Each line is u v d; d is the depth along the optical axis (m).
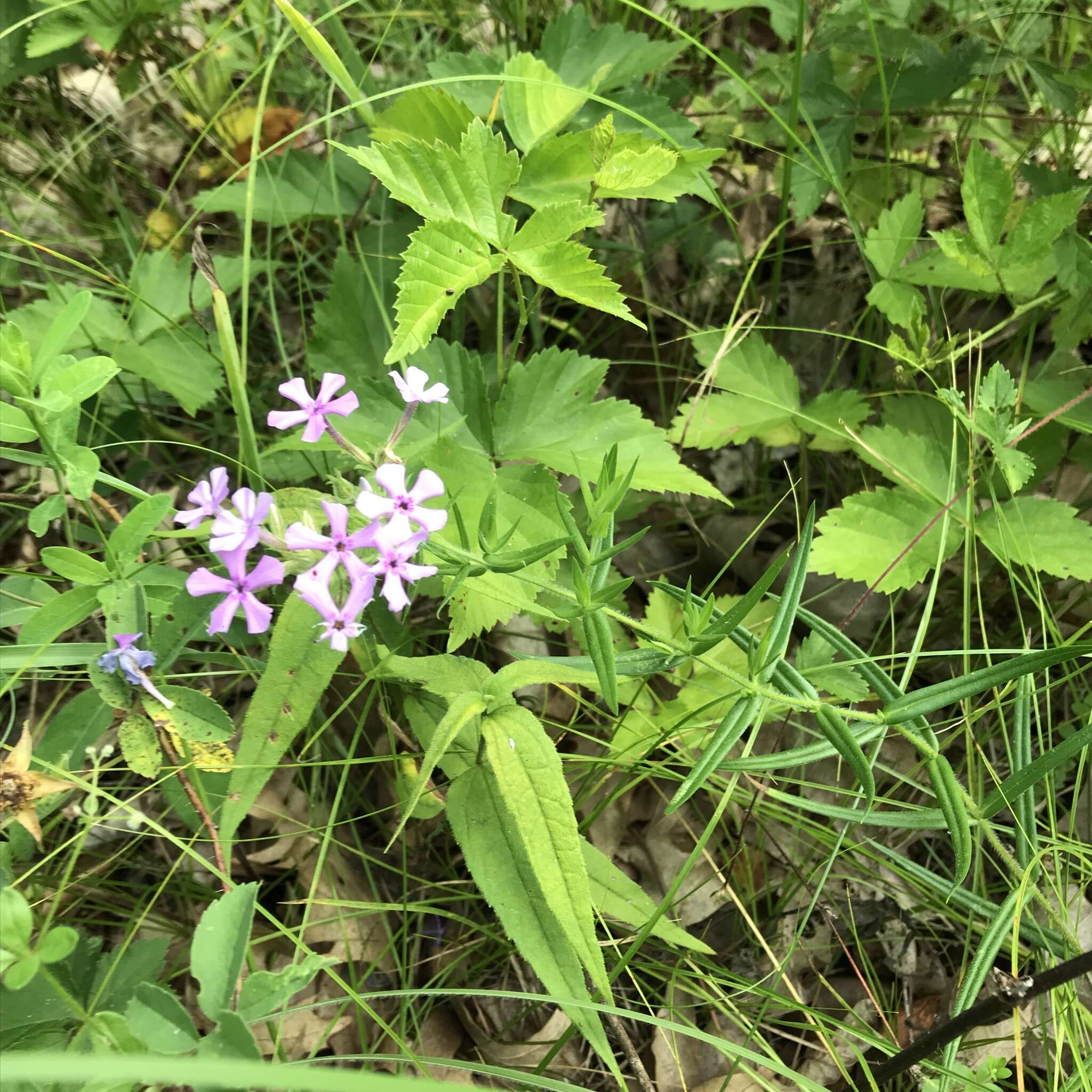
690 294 0.45
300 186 0.41
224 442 0.40
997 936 0.26
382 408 0.35
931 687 0.26
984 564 0.38
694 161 0.34
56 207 0.42
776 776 0.35
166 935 0.32
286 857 0.34
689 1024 0.30
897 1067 0.27
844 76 0.43
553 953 0.26
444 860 0.35
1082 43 0.44
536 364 0.35
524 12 0.44
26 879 0.30
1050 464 0.37
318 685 0.28
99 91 0.49
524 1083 0.28
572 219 0.29
